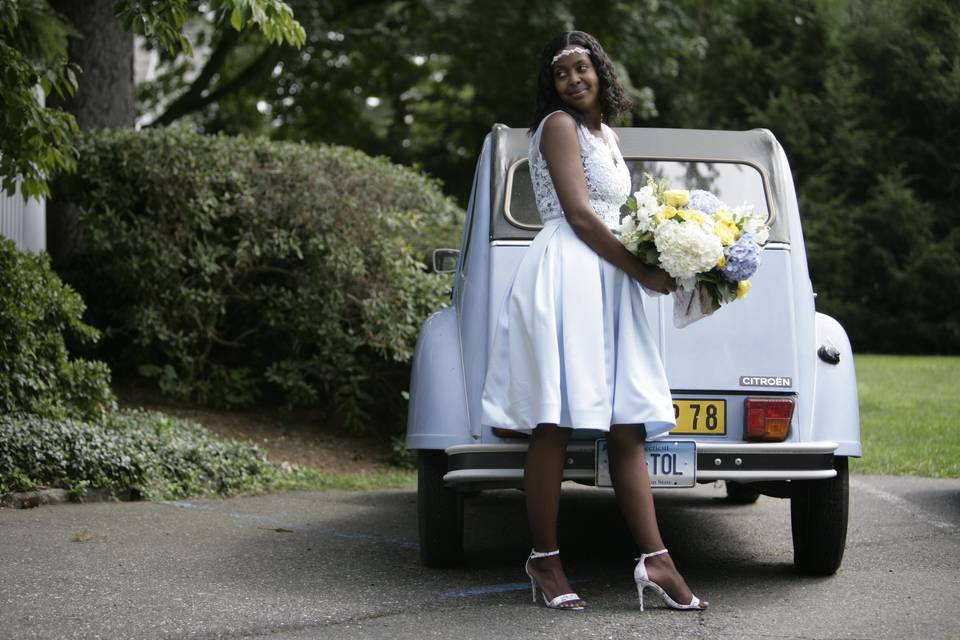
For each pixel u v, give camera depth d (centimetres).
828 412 449
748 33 2378
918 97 2114
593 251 402
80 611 396
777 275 456
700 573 481
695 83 2361
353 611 405
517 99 2161
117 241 876
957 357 1836
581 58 415
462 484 450
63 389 744
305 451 862
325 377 898
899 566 489
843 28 2261
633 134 510
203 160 884
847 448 446
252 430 892
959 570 480
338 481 768
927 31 2152
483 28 1586
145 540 529
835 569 468
